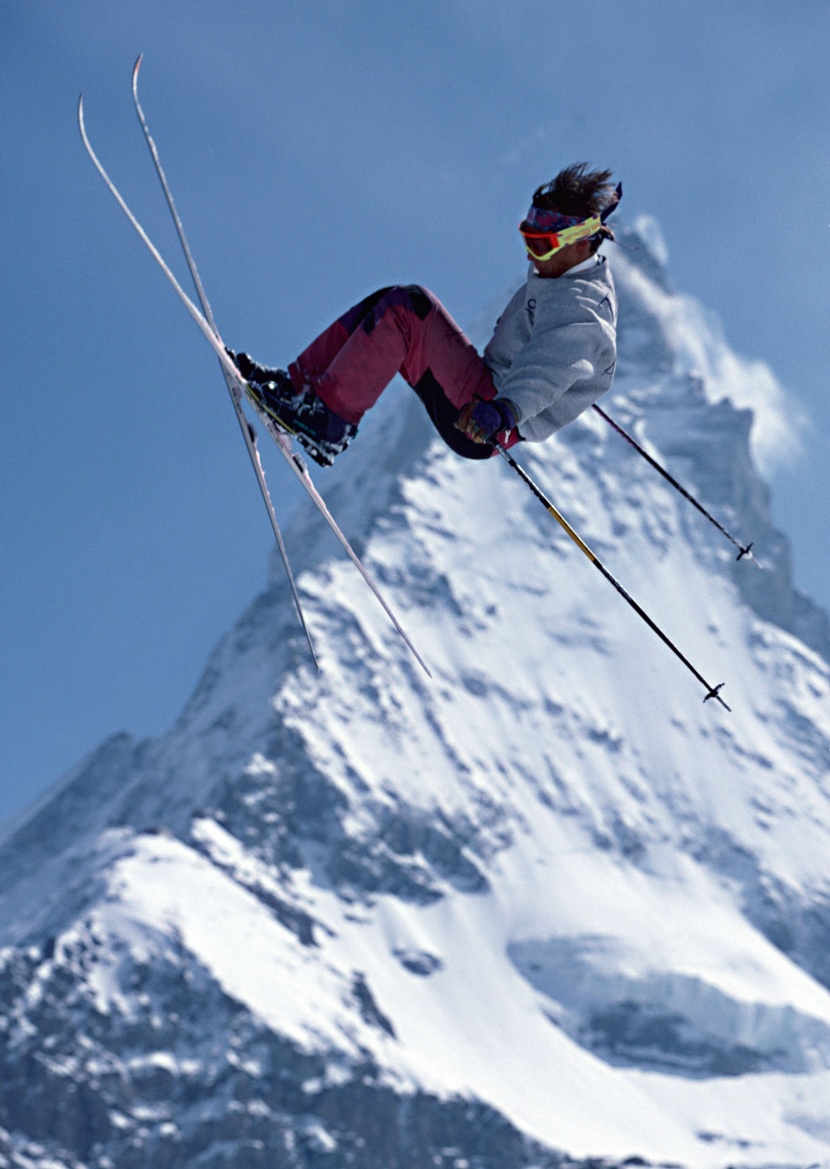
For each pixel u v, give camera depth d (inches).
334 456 289.3
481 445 281.9
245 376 284.4
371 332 282.4
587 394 291.1
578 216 281.0
